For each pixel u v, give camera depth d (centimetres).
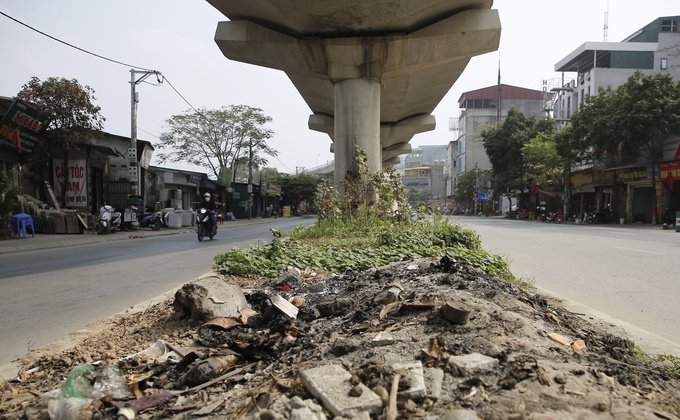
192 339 358
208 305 401
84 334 404
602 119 2661
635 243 1312
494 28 1284
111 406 245
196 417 222
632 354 312
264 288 532
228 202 4597
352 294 451
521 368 233
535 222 3509
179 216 2445
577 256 1022
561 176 4006
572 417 192
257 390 233
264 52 1417
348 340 292
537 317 359
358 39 1340
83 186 2036
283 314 377
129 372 298
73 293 628
